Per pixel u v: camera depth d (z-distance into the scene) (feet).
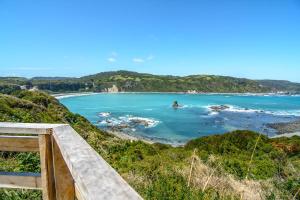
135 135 171.22
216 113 270.26
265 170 29.43
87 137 48.08
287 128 186.91
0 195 10.34
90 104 372.58
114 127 196.75
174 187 16.75
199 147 71.77
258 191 18.60
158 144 84.94
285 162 33.83
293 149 64.28
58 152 6.14
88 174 3.19
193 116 250.37
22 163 14.07
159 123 213.25
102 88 644.27
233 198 16.56
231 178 20.45
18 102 68.85
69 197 5.92
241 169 28.27
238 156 47.01
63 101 418.92
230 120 225.15
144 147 52.70
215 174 21.36
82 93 602.85
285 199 17.62
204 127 195.00
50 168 6.41
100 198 2.50
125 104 370.32
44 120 62.69
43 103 115.85
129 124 209.87
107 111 291.99
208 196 16.11
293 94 623.36
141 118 238.48
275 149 59.62
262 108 317.83
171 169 21.48
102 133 96.37
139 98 478.18
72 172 3.66
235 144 70.03
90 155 3.99
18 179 6.89
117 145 48.06
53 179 6.42
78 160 3.75
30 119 46.44
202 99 455.22
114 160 36.11
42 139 6.34
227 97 510.17
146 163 27.12
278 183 20.53
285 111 291.38
